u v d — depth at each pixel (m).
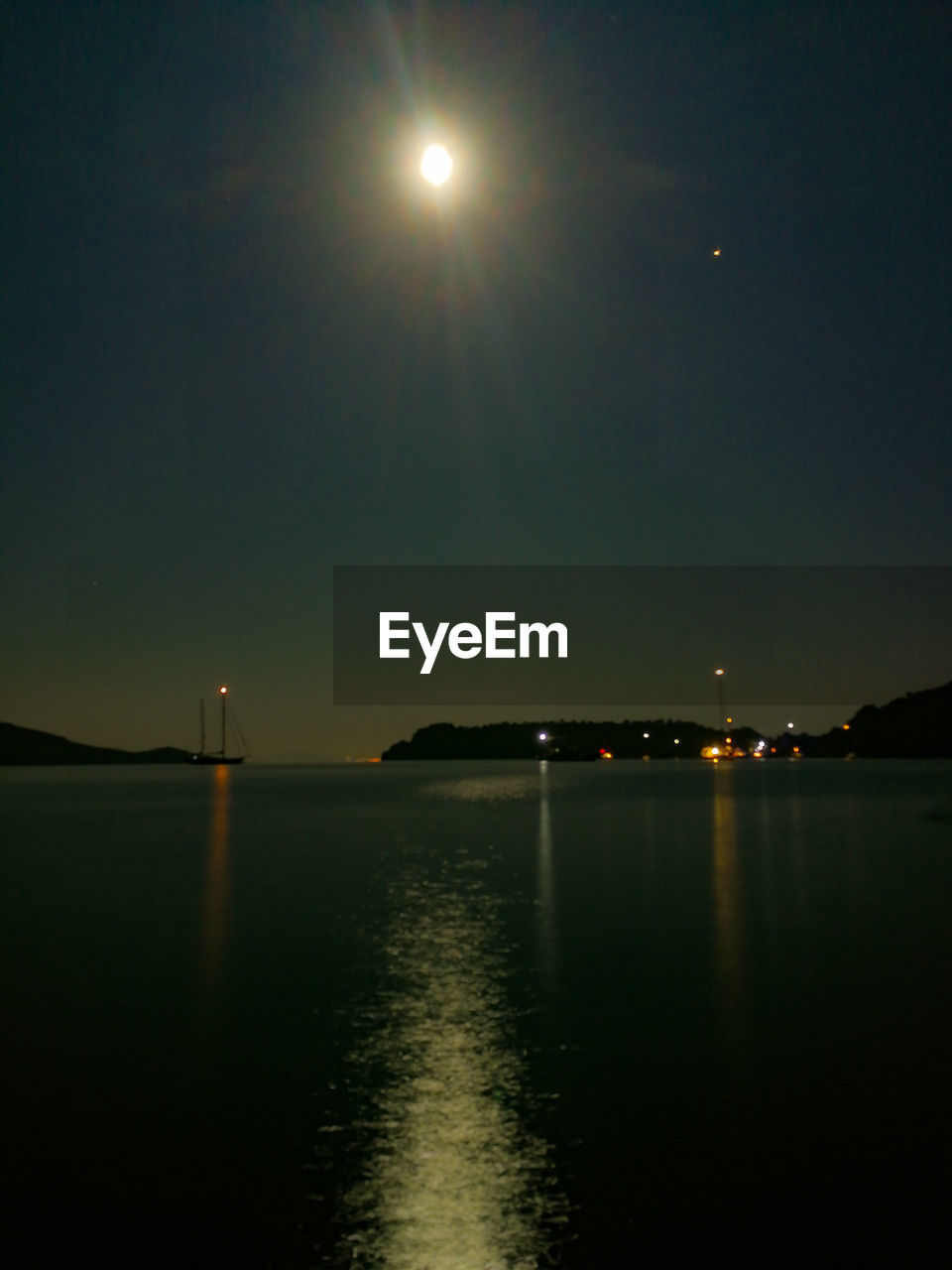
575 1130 7.02
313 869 22.06
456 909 16.33
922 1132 6.93
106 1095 7.71
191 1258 5.46
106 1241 5.61
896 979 11.21
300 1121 7.20
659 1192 6.12
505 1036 9.16
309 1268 5.37
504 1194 6.12
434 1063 8.42
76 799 59.97
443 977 11.48
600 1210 5.91
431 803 50.34
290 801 54.88
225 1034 9.30
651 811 41.62
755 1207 5.93
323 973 11.73
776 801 48.22
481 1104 7.48
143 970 11.96
